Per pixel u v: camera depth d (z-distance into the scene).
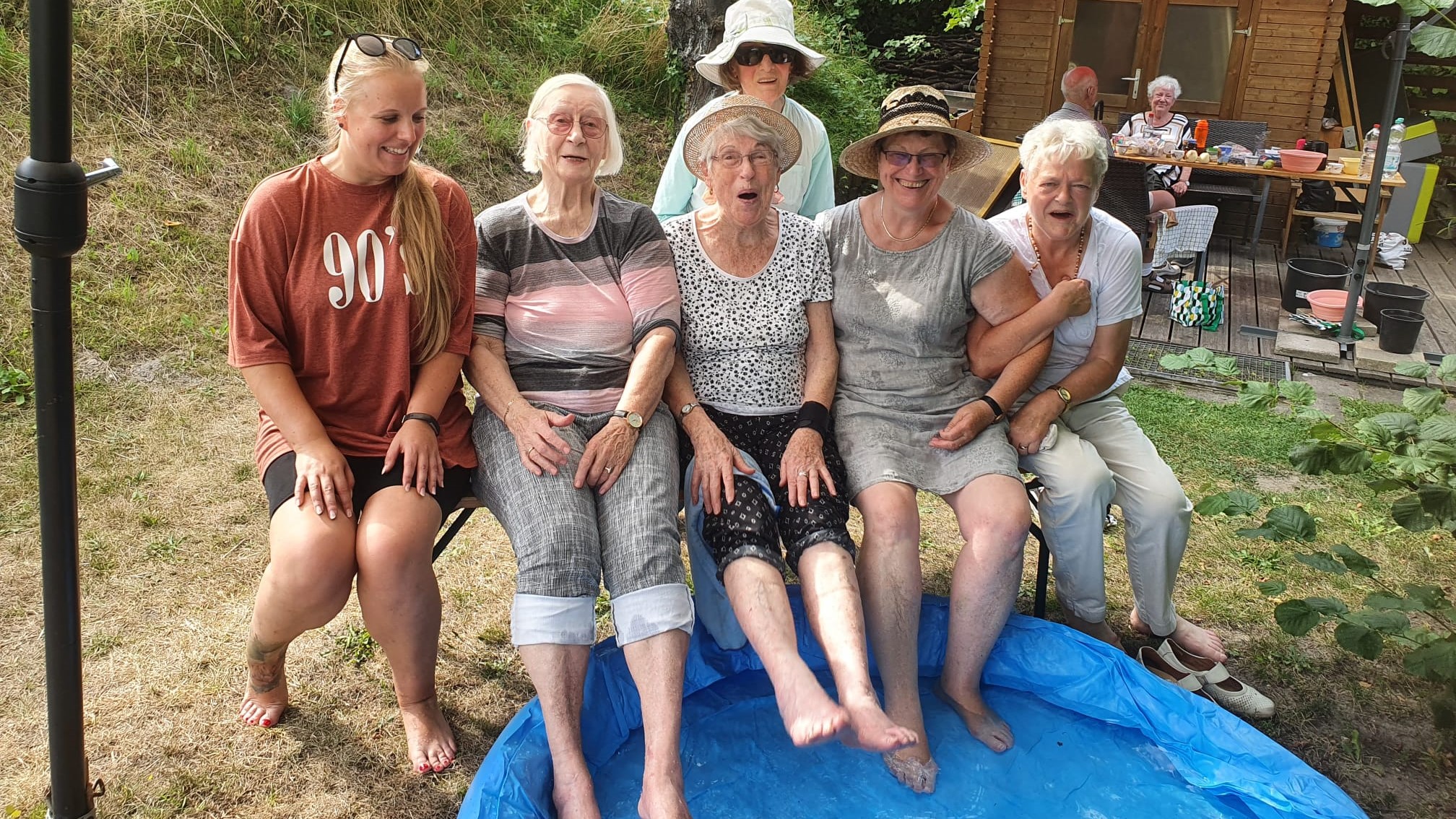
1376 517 3.97
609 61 7.71
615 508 2.48
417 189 2.46
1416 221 8.63
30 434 3.84
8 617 2.96
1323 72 8.44
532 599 2.32
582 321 2.66
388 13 6.87
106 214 4.99
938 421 2.86
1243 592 3.45
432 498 2.44
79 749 2.16
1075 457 2.85
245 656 2.86
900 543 2.61
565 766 2.25
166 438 3.96
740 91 3.62
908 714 2.52
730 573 2.48
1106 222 2.99
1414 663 2.45
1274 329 6.38
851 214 2.95
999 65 9.25
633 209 2.79
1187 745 2.56
